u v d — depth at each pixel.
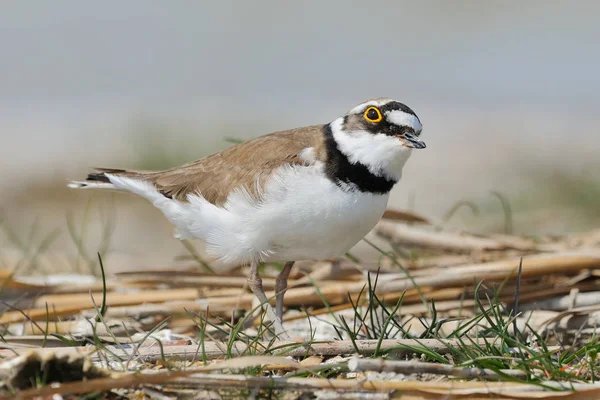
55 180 20.88
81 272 13.27
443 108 28.98
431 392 7.33
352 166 9.10
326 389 7.34
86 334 9.19
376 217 9.34
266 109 28.38
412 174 21.45
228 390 7.29
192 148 22.33
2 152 23.50
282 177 9.10
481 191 19.56
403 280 10.62
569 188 18.73
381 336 8.34
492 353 8.27
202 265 12.46
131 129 24.44
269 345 8.41
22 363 7.05
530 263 10.70
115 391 7.34
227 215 9.45
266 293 10.70
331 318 10.49
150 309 10.20
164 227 18.00
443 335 9.60
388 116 9.12
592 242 12.18
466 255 12.28
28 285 10.83
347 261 11.20
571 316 9.70
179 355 8.27
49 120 27.48
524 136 24.83
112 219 18.50
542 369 7.83
